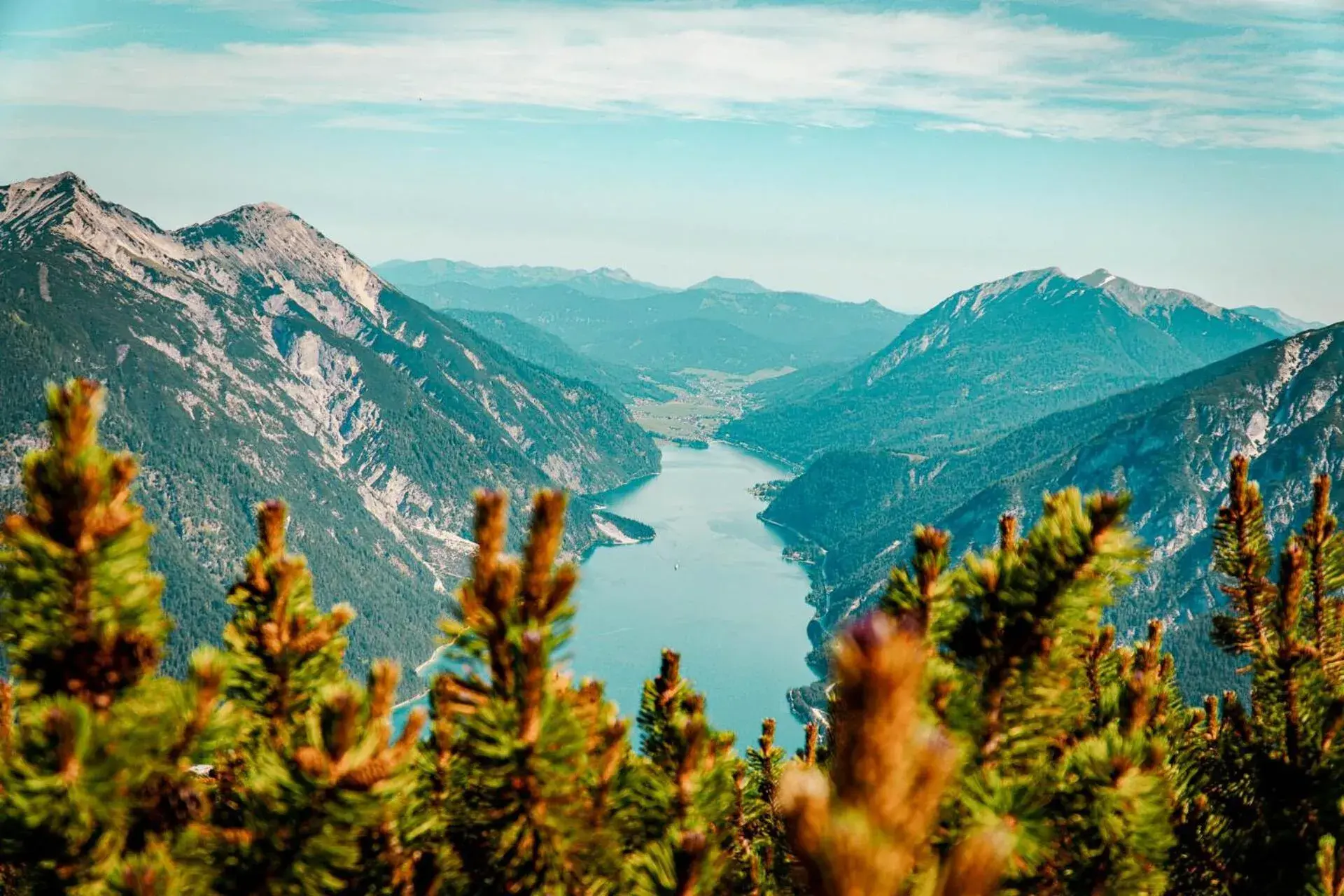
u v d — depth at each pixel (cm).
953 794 415
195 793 430
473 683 444
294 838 411
